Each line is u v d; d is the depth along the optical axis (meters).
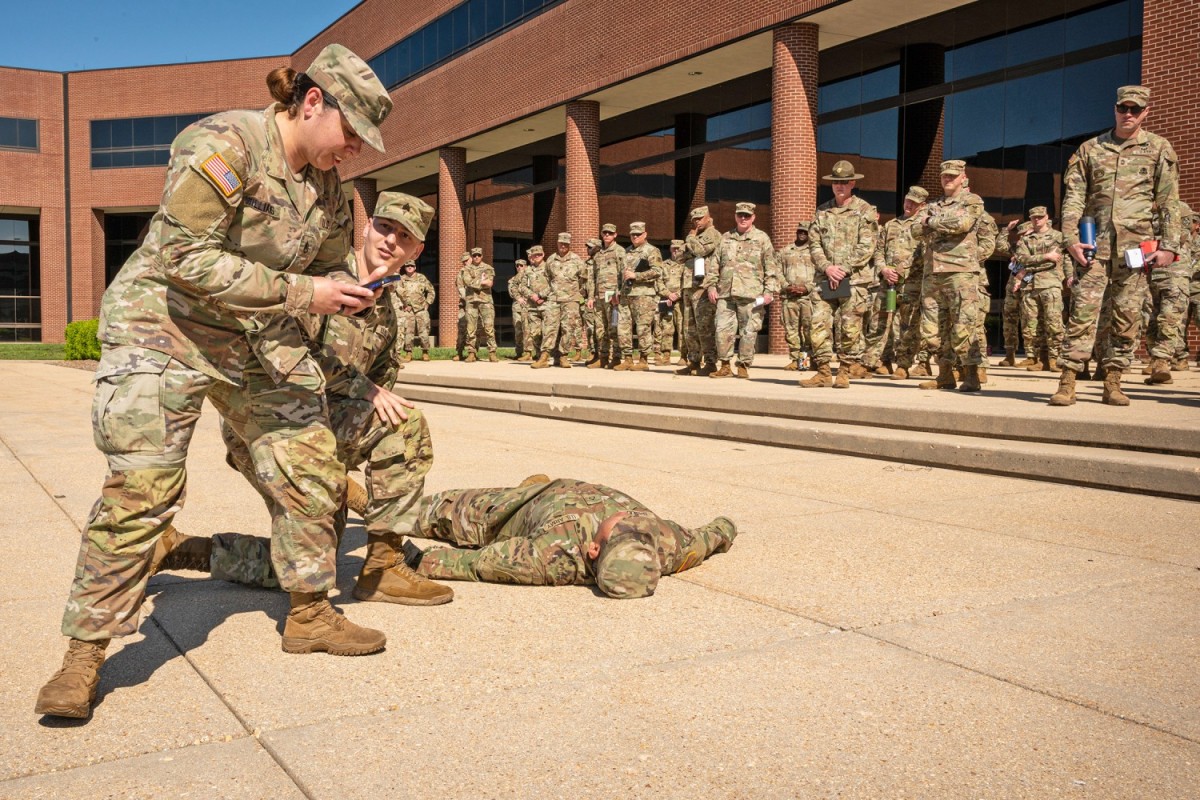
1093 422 6.54
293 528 3.07
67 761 2.37
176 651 3.19
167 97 47.84
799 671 2.99
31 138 48.12
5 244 49.16
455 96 32.19
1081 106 17.52
